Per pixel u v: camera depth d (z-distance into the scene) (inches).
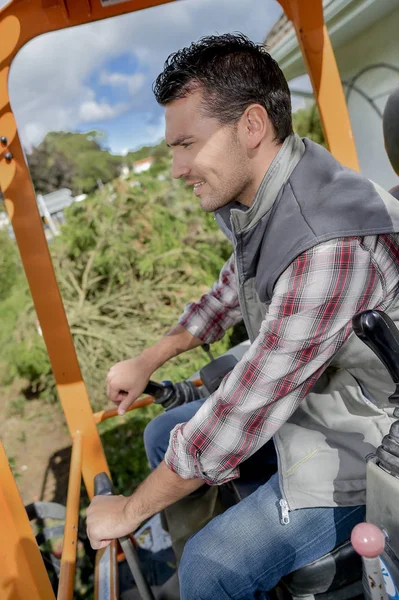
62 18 55.1
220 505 53.1
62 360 62.2
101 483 49.3
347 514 39.3
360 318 28.3
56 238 166.6
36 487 153.3
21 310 201.6
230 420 36.4
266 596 41.8
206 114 35.7
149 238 167.9
